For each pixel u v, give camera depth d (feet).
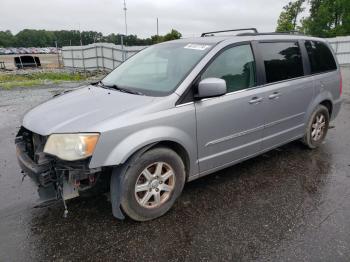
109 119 9.74
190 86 11.23
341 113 25.63
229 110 12.23
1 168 15.25
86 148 9.27
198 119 11.33
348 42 80.02
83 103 11.32
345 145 18.13
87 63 96.02
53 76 70.03
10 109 28.71
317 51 16.83
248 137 13.37
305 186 13.26
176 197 11.42
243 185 13.39
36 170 9.73
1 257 9.21
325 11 159.33
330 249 9.37
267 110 13.79
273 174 14.40
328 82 17.11
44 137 10.02
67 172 9.86
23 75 72.54
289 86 14.65
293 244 9.61
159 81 12.00
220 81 10.89
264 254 9.20
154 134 10.21
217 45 12.46
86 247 9.61
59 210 11.57
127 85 12.71
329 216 11.05
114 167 10.20
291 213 11.27
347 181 13.71
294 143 18.33
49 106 11.75
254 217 11.06
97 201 12.11
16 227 10.61
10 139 19.70
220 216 11.14
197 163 11.82
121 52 80.69
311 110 16.22
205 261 8.97
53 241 9.90
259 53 13.66
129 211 10.37
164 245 9.65
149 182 10.64
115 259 9.11
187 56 12.48
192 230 10.37
